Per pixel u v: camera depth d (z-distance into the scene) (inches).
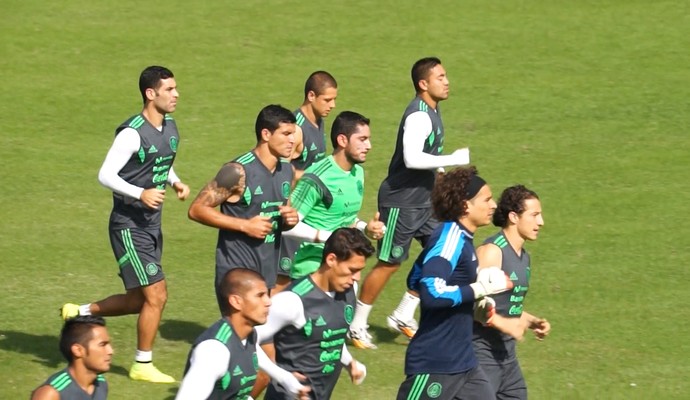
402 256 1470.2
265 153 1239.5
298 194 1344.7
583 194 2070.6
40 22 3002.0
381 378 1374.3
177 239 1870.1
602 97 2591.0
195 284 1679.4
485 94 2608.3
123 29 2979.8
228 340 923.4
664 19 3083.2
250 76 2709.2
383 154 2269.9
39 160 2198.6
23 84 2610.7
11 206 1971.0
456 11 3142.2
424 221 1480.1
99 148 2283.5
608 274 1727.4
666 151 2292.1
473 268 1053.2
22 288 1630.2
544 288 1672.0
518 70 2751.0
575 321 1558.8
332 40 2935.5
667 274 1728.6
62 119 2427.4
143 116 1320.1
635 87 2647.6
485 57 2829.7
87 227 1897.1
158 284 1327.5
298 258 1349.7
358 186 1373.0
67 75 2679.6
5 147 2253.9
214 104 2536.9
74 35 2925.7
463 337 1051.3
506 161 2230.6
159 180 1342.3
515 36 2962.6
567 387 1355.8
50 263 1734.7
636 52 2866.6
